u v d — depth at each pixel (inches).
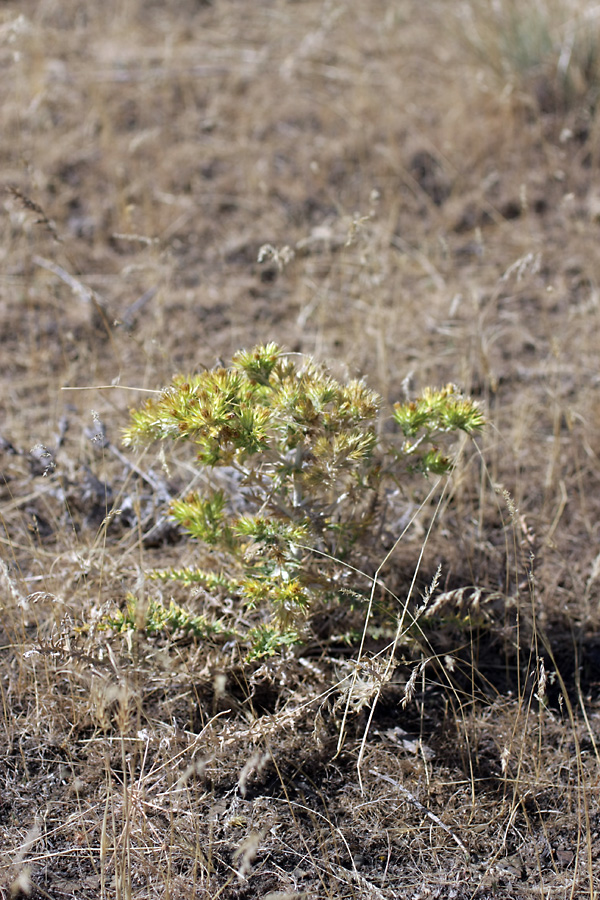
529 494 128.2
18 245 179.5
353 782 89.8
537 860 83.9
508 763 91.0
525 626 105.4
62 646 88.1
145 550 116.9
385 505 105.7
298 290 170.4
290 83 232.5
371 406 89.0
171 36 245.9
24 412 141.9
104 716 90.0
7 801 87.4
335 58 243.4
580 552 119.3
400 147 205.5
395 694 97.8
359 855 83.6
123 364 152.6
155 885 79.7
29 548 109.0
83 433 132.7
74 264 174.9
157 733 91.7
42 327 160.9
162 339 156.3
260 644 91.8
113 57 243.6
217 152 208.8
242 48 250.4
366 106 217.8
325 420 87.3
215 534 94.3
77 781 84.9
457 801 88.6
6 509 123.0
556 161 199.2
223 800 87.5
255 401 91.1
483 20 224.1
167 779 85.7
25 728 93.8
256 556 95.5
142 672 92.7
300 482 91.5
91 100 224.1
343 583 94.1
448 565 113.0
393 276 174.9
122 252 182.1
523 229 183.9
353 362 134.5
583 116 204.8
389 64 235.9
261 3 274.8
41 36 243.8
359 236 148.1
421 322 162.4
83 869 81.6
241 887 80.0
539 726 92.4
